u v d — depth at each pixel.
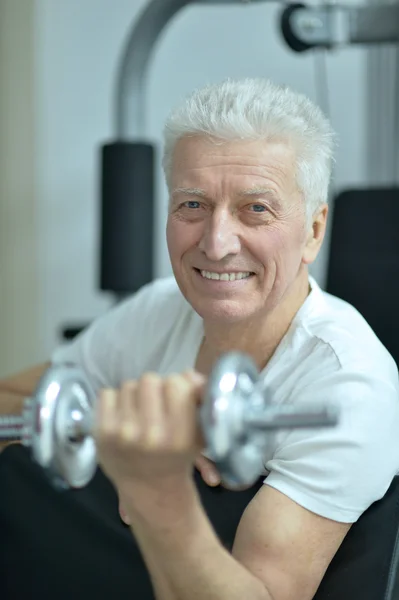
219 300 1.14
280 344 1.16
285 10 2.23
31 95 3.19
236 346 1.21
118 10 3.10
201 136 1.09
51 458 0.69
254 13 2.96
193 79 3.05
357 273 1.85
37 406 0.68
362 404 1.04
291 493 1.00
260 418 0.64
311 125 1.13
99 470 1.22
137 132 2.43
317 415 0.64
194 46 3.04
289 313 1.19
